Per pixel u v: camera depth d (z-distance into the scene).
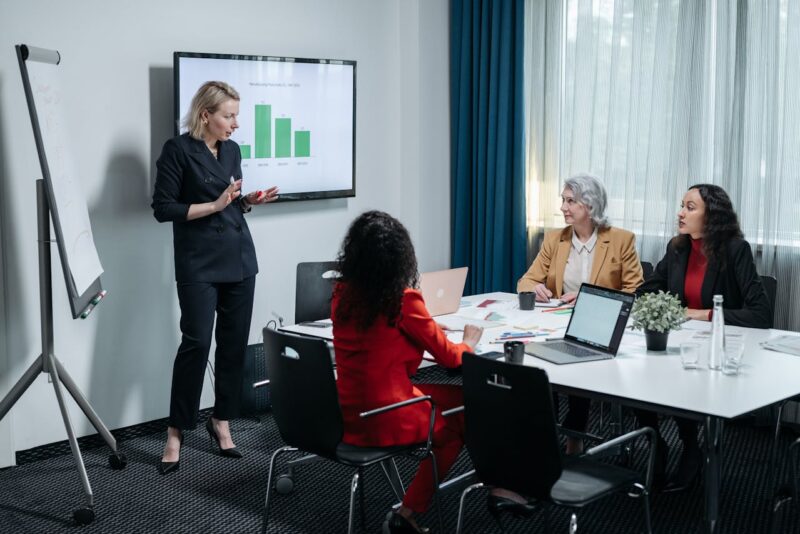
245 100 4.59
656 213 4.83
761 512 3.46
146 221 4.34
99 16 4.08
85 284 3.56
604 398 2.72
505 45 5.34
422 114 5.48
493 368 2.46
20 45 3.27
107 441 3.89
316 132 4.96
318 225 5.12
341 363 2.91
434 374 5.51
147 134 4.30
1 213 3.83
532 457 2.45
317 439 2.80
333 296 2.93
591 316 3.35
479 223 5.59
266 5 4.74
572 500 2.46
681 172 4.69
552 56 5.25
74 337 4.13
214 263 3.97
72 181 3.71
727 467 3.96
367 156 5.38
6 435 3.93
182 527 3.35
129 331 4.33
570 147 5.24
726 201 3.82
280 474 3.83
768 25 4.32
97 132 4.12
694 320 3.78
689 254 3.97
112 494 3.67
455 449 3.06
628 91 4.92
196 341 3.95
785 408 4.43
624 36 4.91
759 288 3.69
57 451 4.12
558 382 2.82
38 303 3.99
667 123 4.74
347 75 5.08
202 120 3.97
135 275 4.32
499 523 3.14
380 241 2.80
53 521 3.41
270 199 4.14
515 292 5.51
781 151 4.36
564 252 4.38
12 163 3.84
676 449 4.21
